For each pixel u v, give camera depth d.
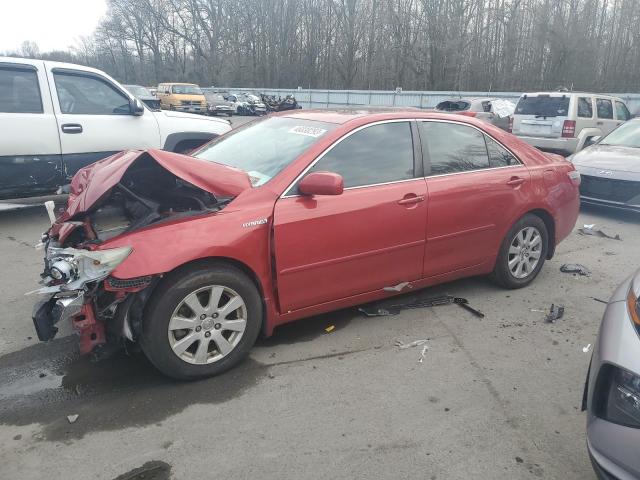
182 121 7.84
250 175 3.56
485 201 4.27
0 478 2.38
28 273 4.99
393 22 46.78
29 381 3.17
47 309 2.95
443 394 3.11
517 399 3.08
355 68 53.62
